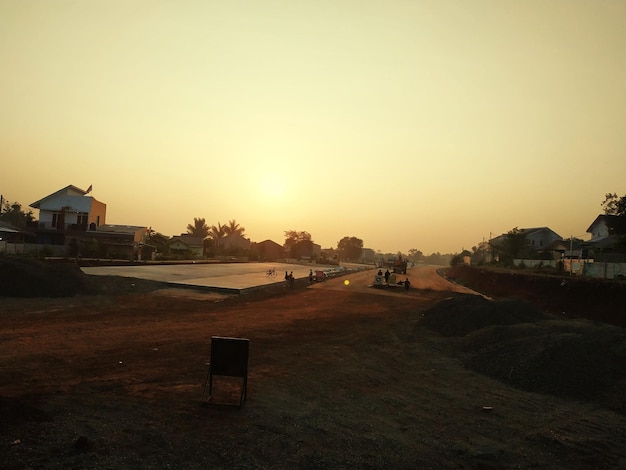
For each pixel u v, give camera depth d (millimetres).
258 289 31203
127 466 5078
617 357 10711
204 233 108312
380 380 9922
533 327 13594
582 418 7906
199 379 8820
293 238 122500
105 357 10047
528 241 64562
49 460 5016
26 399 6859
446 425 7320
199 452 5613
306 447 6031
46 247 46781
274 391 8477
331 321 18500
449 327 16953
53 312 15938
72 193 61031
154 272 35500
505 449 6430
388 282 41500
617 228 42969
